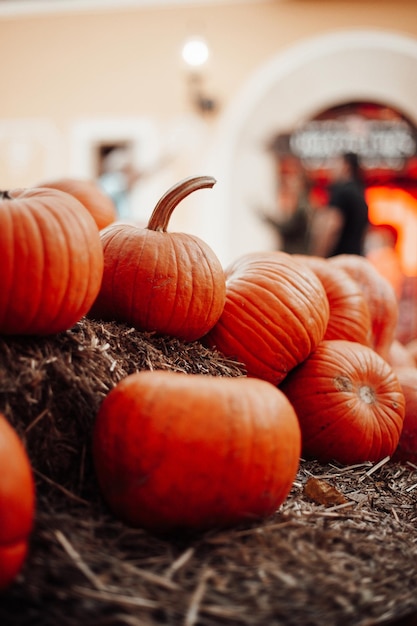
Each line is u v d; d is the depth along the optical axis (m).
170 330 1.16
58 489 0.92
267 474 0.91
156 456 0.88
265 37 4.59
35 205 0.96
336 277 1.49
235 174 4.70
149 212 4.71
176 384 0.92
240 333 1.24
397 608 0.84
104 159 4.96
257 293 1.25
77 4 4.80
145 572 0.81
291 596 0.81
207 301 1.17
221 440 0.89
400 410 1.33
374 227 4.76
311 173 4.68
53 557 0.80
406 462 1.40
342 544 0.93
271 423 0.92
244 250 4.71
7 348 0.92
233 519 0.91
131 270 1.14
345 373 1.30
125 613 0.76
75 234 0.96
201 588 0.80
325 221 3.29
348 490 1.16
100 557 0.82
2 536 0.76
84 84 4.86
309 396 1.28
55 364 0.94
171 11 4.71
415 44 4.38
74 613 0.76
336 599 0.82
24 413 0.91
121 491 0.89
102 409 0.93
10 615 0.76
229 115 4.66
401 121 4.57
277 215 4.65
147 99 4.78
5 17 4.91
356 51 4.46
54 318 0.94
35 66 4.92
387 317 1.63
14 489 0.77
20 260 0.92
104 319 1.17
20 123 4.95
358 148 4.61
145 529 0.90
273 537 0.91
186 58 4.35
